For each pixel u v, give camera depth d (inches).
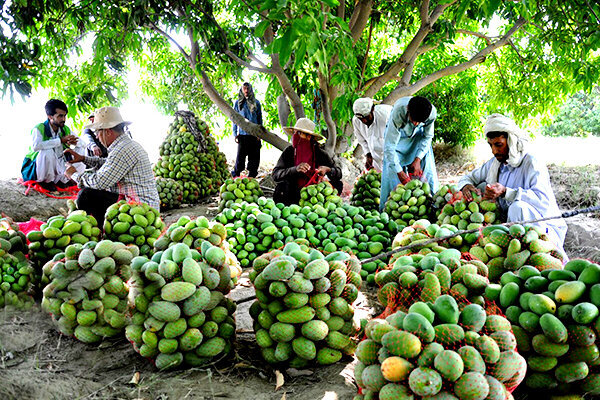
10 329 128.8
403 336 78.0
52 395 101.0
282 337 109.3
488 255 127.3
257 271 115.0
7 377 104.5
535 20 252.8
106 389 105.4
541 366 92.4
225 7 354.0
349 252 167.3
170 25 278.5
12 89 230.4
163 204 295.4
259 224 189.2
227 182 244.7
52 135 296.7
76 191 302.0
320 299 110.0
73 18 262.8
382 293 111.8
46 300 126.5
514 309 96.4
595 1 237.5
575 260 100.0
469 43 462.3
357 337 119.5
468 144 443.2
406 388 77.0
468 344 81.3
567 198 271.7
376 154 253.4
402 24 358.9
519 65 374.3
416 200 198.8
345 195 307.9
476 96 446.0
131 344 127.0
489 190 157.6
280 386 107.7
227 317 118.7
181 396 103.5
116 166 190.4
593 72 293.9
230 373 113.7
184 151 317.7
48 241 147.9
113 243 128.1
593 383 93.0
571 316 90.4
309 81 355.6
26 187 292.8
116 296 126.3
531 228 125.0
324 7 270.8
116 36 281.0
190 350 112.6
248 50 320.8
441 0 196.5
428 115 205.5
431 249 137.7
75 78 334.6
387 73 337.7
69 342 128.8
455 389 75.0
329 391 104.3
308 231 183.6
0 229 151.3
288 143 351.3
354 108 244.1
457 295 104.3
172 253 114.7
